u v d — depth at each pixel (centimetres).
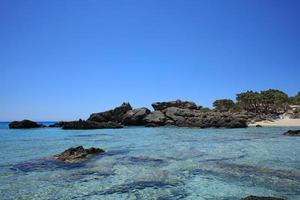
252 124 7956
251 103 10781
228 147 2823
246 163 1952
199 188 1374
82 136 4606
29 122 7956
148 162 2006
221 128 6500
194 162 1997
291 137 3994
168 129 6253
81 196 1272
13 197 1266
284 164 1914
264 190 1337
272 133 4794
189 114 7519
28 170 1795
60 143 3481
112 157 2227
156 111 7912
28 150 2809
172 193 1303
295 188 1369
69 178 1577
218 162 1994
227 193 1298
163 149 2705
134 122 7738
